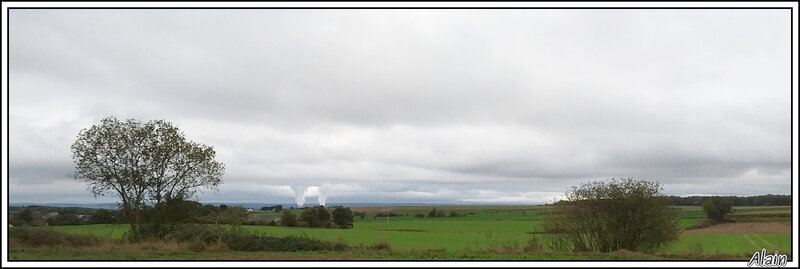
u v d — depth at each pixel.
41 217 42.09
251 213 60.50
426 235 64.38
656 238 30.14
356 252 29.39
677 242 31.66
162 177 39.88
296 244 32.09
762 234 51.16
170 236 36.88
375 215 128.62
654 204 30.19
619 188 30.55
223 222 38.16
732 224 57.66
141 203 38.97
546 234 32.03
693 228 57.62
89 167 38.94
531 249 30.83
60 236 32.47
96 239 33.53
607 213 30.69
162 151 39.47
